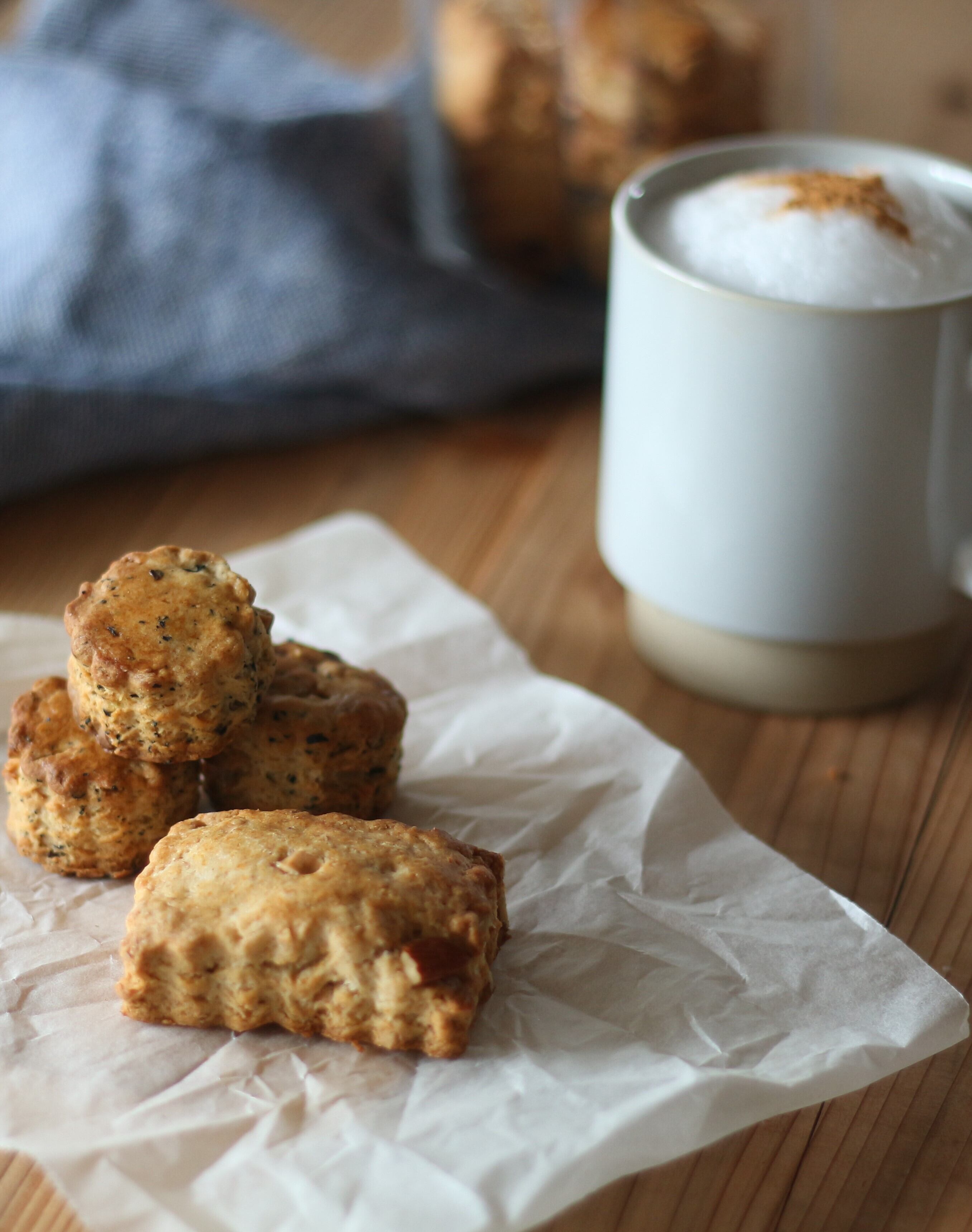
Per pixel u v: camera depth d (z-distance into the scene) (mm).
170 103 594
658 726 493
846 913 429
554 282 635
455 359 589
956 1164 395
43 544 550
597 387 616
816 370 442
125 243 583
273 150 595
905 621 474
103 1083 394
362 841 411
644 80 579
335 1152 382
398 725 446
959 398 448
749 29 592
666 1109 385
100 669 415
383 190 630
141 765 430
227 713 421
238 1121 387
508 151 608
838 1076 395
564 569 543
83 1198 375
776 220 455
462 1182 376
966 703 499
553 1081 393
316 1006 398
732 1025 407
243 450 589
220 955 397
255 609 433
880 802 472
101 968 417
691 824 450
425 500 569
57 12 639
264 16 767
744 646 485
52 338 576
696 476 462
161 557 436
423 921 399
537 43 595
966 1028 407
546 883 436
